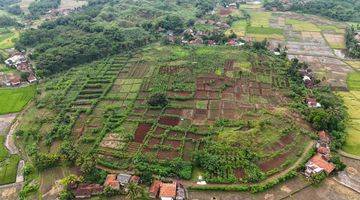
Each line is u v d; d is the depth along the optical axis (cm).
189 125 10325
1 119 11494
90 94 12462
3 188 8556
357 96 12738
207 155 8900
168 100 11725
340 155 9438
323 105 11494
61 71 14838
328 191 8225
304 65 14850
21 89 13425
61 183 8400
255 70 14025
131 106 11450
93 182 8381
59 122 10850
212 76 13400
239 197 8000
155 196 7938
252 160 8856
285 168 8744
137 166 8738
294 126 10225
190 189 8175
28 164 9162
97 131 10269
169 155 9106
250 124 10181
